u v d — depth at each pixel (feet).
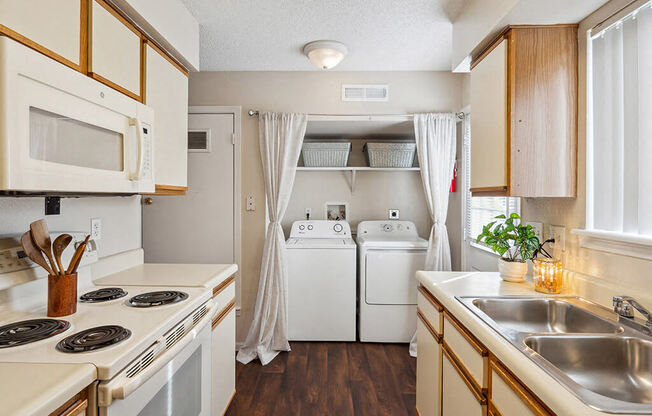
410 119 9.78
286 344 9.39
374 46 8.28
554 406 2.44
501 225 5.99
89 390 2.87
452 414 4.66
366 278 9.96
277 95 9.91
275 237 9.60
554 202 5.57
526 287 5.33
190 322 4.49
